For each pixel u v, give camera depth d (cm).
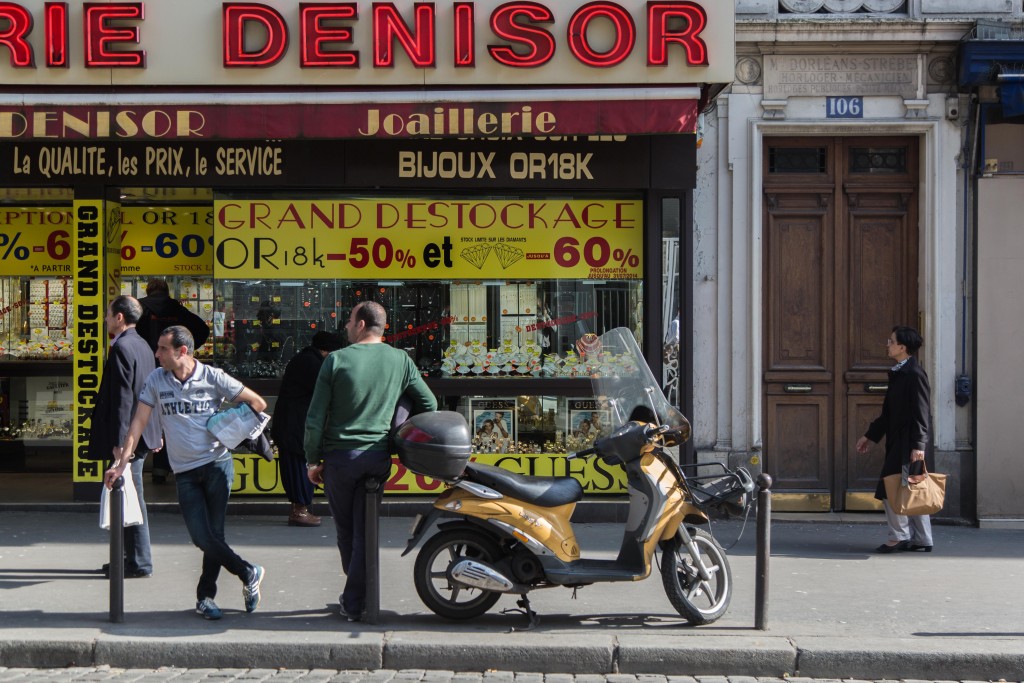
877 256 963
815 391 964
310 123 836
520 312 948
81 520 898
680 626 601
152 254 1136
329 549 798
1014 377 931
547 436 948
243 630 580
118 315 689
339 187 934
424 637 567
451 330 948
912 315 962
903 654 550
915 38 926
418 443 577
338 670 554
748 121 943
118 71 866
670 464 610
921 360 952
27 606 631
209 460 604
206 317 1138
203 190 1016
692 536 623
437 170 923
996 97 923
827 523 938
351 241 945
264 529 876
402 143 922
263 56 862
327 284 947
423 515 594
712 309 953
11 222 1165
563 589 683
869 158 966
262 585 686
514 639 564
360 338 610
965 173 940
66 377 1173
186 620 601
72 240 1156
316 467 604
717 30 853
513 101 836
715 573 632
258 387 945
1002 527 924
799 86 943
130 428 625
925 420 796
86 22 859
